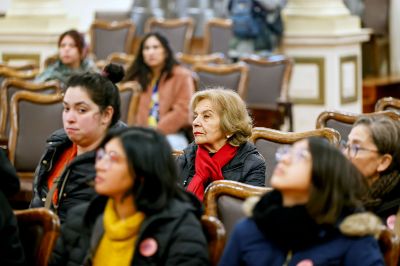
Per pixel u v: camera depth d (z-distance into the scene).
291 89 10.73
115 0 14.72
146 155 3.11
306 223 2.94
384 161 3.63
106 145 3.16
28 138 6.24
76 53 7.64
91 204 3.33
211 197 3.57
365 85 12.03
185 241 3.12
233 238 3.08
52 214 3.39
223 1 13.56
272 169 4.77
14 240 3.32
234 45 11.36
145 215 3.16
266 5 10.82
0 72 8.26
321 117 5.13
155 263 3.13
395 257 3.08
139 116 7.60
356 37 10.77
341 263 2.96
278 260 3.00
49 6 11.24
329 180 2.92
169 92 7.61
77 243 3.45
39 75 7.76
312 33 10.55
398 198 3.68
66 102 4.07
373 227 2.94
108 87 4.09
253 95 9.37
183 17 13.72
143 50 7.60
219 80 8.88
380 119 3.67
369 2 13.08
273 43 10.84
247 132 4.50
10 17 11.19
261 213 3.00
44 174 4.27
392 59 13.30
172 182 3.16
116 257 3.17
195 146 4.60
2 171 3.44
